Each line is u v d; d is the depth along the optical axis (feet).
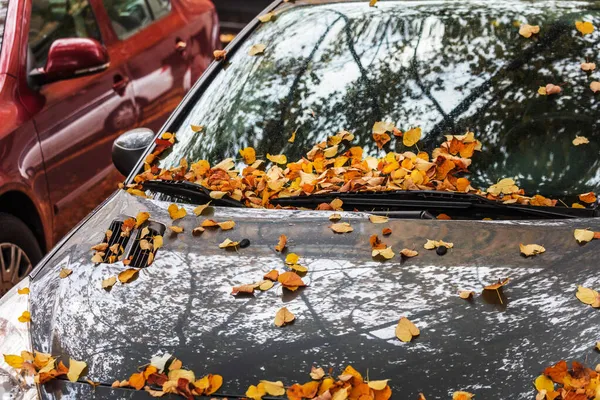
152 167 11.99
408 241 9.50
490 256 9.13
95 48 16.71
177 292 9.45
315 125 11.75
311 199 10.70
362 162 11.03
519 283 8.75
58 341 9.35
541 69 11.31
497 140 10.83
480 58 11.62
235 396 8.18
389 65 11.97
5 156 15.56
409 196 10.39
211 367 8.46
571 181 10.36
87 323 9.41
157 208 11.09
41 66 17.26
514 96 11.12
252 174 11.35
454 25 12.12
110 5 19.31
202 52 21.59
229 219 10.43
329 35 12.77
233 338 8.70
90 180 17.43
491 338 8.22
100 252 10.54
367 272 9.16
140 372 8.63
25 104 16.34
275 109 12.13
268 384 8.11
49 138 16.51
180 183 11.30
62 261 10.73
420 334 8.35
